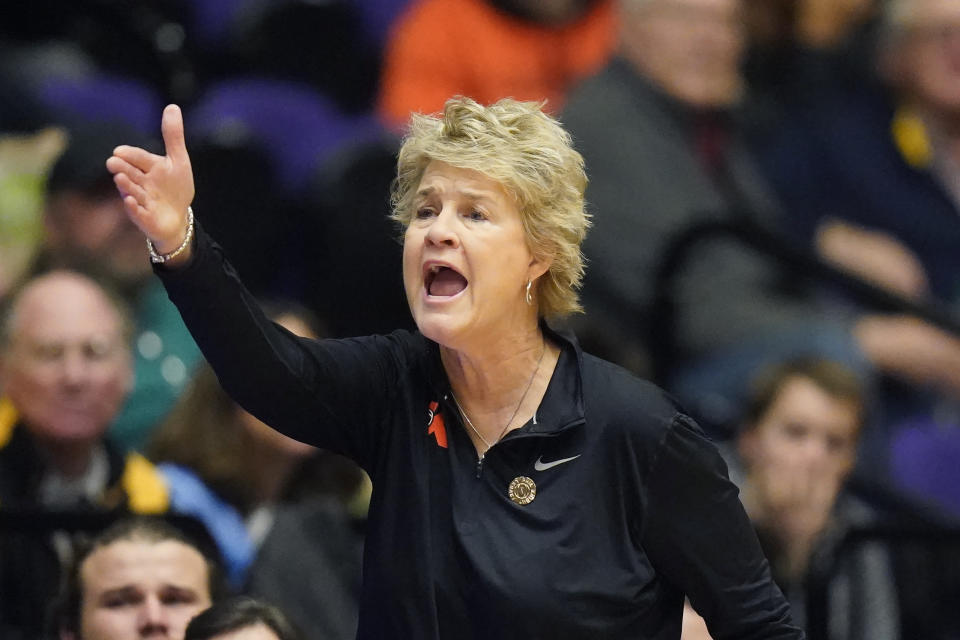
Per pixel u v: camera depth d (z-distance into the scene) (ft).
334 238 67.97
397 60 76.38
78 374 52.75
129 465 53.57
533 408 29.81
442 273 29.37
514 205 29.14
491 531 28.96
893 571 53.31
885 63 76.43
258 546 50.29
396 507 29.60
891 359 70.08
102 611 42.22
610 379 29.91
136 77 73.77
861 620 52.75
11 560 47.24
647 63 68.85
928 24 75.41
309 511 50.83
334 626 49.19
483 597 28.60
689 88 68.85
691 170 68.54
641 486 29.30
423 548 29.14
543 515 29.01
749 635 30.48
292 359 28.96
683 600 30.66
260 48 78.33
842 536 53.21
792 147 75.97
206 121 74.38
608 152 67.72
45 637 45.39
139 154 27.37
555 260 29.76
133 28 73.82
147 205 27.37
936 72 75.41
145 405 61.52
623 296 66.39
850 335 66.54
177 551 42.75
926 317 66.44
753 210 72.18
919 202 75.72
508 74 75.46
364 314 67.77
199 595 42.70
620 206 67.15
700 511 29.58
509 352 29.71
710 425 61.26
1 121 69.36
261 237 69.62
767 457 56.13
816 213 75.72
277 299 67.56
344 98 78.69
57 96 70.28
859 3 78.33
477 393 29.86
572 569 28.78
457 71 75.66
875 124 76.28
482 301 28.89
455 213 29.01
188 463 53.47
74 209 63.21
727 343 65.98
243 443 53.62
